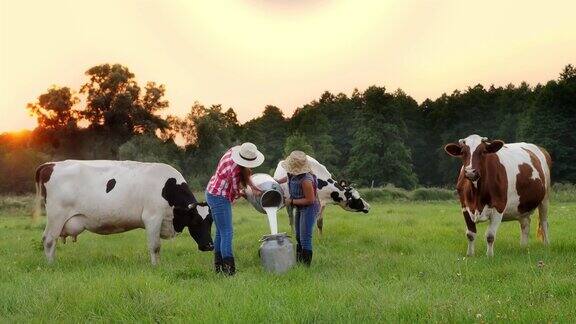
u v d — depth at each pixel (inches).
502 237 496.4
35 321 220.1
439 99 4825.3
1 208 1296.8
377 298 241.0
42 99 2888.8
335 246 454.9
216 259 339.6
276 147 4350.4
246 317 214.7
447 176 3745.1
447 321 203.9
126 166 401.7
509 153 421.1
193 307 232.2
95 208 392.5
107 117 2878.9
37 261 398.0
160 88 2992.1
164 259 411.8
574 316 206.4
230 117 4781.0
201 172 2721.5
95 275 317.7
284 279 302.2
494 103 4190.5
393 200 1534.2
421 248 430.0
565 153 2819.9
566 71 3159.5
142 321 218.7
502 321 201.8
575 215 722.2
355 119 3614.7
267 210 346.9
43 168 401.1
